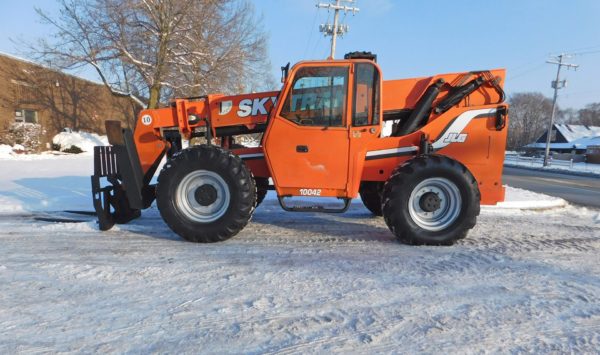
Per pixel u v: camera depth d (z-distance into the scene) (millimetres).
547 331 2312
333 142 4172
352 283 2975
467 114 4289
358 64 4133
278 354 2041
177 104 4664
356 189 4219
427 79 4492
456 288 2912
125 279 3021
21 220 5113
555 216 5941
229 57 18109
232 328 2293
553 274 3234
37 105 20156
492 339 2215
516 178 16125
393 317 2449
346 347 2111
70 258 3520
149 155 4789
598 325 2387
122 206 4852
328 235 4477
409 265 3404
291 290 2834
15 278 3029
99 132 25094
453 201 4008
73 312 2480
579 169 26031
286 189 4297
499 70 4422
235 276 3096
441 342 2178
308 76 4168
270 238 4320
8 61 18453
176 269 3246
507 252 3834
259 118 4609
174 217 4066
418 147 4266
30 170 10984
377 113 4180
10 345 2105
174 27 16891
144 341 2156
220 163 4020
